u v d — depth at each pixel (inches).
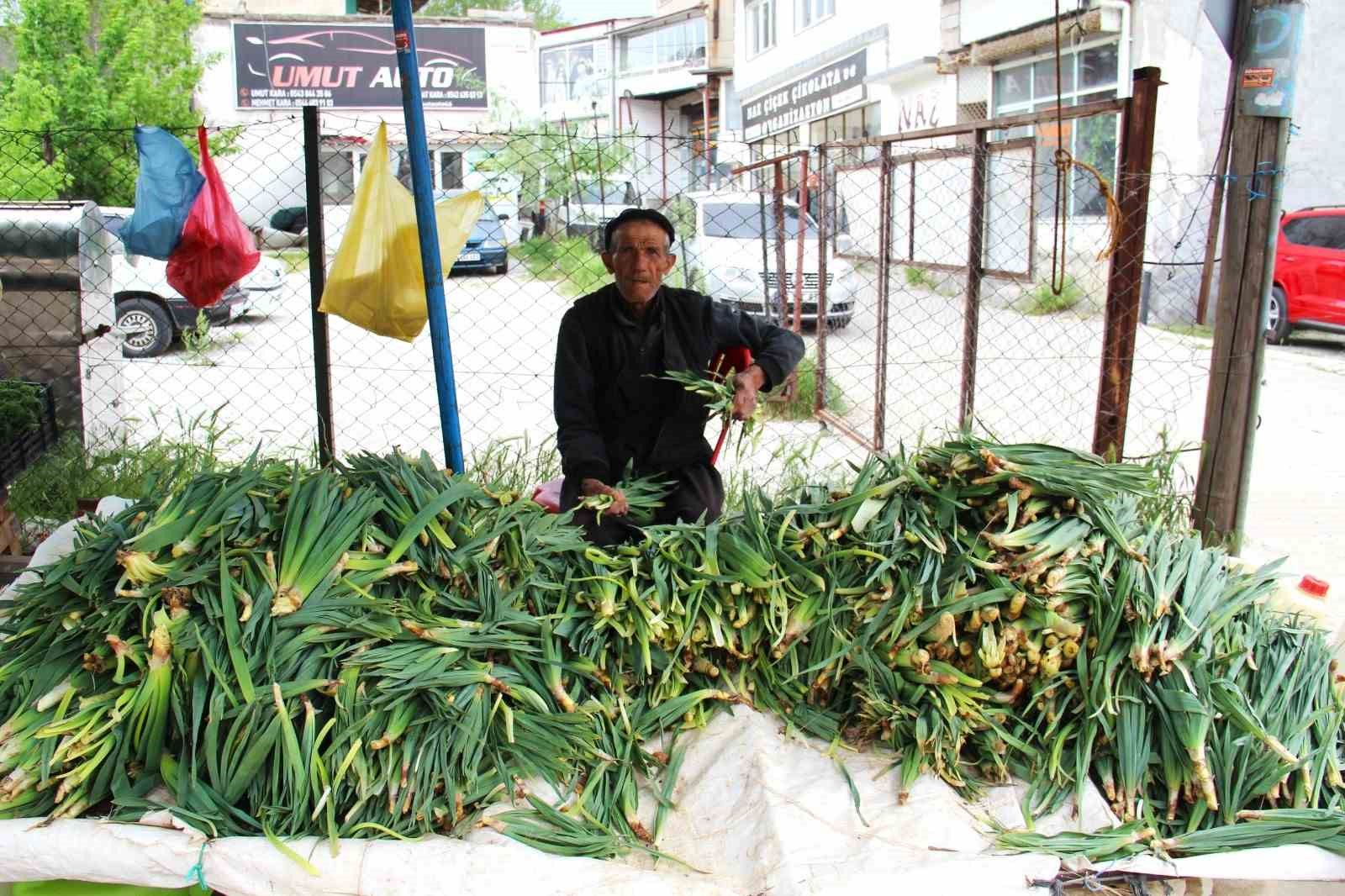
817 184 338.6
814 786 106.3
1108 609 110.0
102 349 239.8
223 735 97.7
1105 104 193.3
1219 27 177.0
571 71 1416.1
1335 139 516.7
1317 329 469.7
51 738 96.3
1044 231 465.7
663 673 114.3
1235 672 110.5
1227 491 187.9
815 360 335.3
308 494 108.6
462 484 116.3
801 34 911.0
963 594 110.5
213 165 164.1
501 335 431.5
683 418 140.7
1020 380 354.9
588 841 98.7
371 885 90.4
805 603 116.2
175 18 553.3
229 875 90.4
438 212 152.6
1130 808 105.6
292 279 504.7
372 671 100.1
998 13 598.9
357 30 1107.9
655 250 133.1
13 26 540.4
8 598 122.4
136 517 108.3
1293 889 100.9
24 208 214.5
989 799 108.0
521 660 108.8
